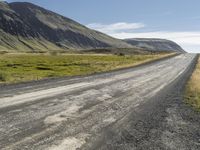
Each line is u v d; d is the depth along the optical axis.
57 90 20.39
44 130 10.39
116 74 38.25
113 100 18.14
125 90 23.25
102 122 12.42
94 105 15.91
